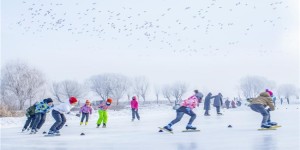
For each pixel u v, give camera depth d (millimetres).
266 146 8367
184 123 18688
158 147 8859
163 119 25891
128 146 9328
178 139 10555
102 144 10008
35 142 11047
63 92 90375
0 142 11375
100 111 18219
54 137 12617
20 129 18359
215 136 11125
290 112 29578
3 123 22891
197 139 10406
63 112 13281
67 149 9078
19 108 55219
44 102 14750
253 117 23516
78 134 13773
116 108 58250
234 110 43531
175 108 12906
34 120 15211
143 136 11969
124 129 16000
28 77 56125
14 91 55156
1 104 32688
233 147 8406
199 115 29875
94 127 18234
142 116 33406
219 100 29781
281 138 9945
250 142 9258
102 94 103438
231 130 13266
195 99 12906
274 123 13766
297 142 8977
